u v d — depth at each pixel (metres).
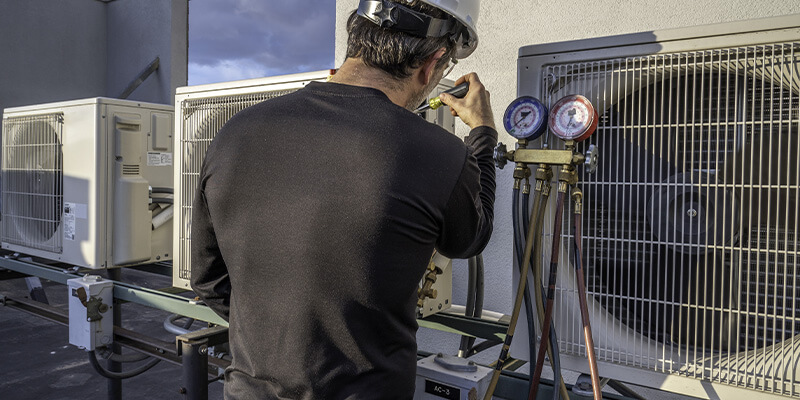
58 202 2.33
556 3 2.24
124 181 2.17
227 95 1.77
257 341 0.87
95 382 3.74
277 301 0.84
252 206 0.85
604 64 1.19
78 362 4.11
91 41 8.78
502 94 2.37
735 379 1.08
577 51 1.22
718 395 1.10
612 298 1.25
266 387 0.87
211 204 0.91
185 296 1.96
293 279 0.82
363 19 0.91
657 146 1.17
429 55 0.91
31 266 2.42
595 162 1.13
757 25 1.03
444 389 1.31
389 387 0.84
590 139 1.24
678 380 1.14
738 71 1.06
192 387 1.61
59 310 2.33
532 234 1.19
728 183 1.09
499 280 2.36
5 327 4.96
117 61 8.88
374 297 0.81
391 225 0.79
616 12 2.12
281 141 0.85
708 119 1.09
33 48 8.07
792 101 1.03
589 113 1.11
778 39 1.01
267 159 0.85
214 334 1.67
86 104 2.16
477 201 0.97
